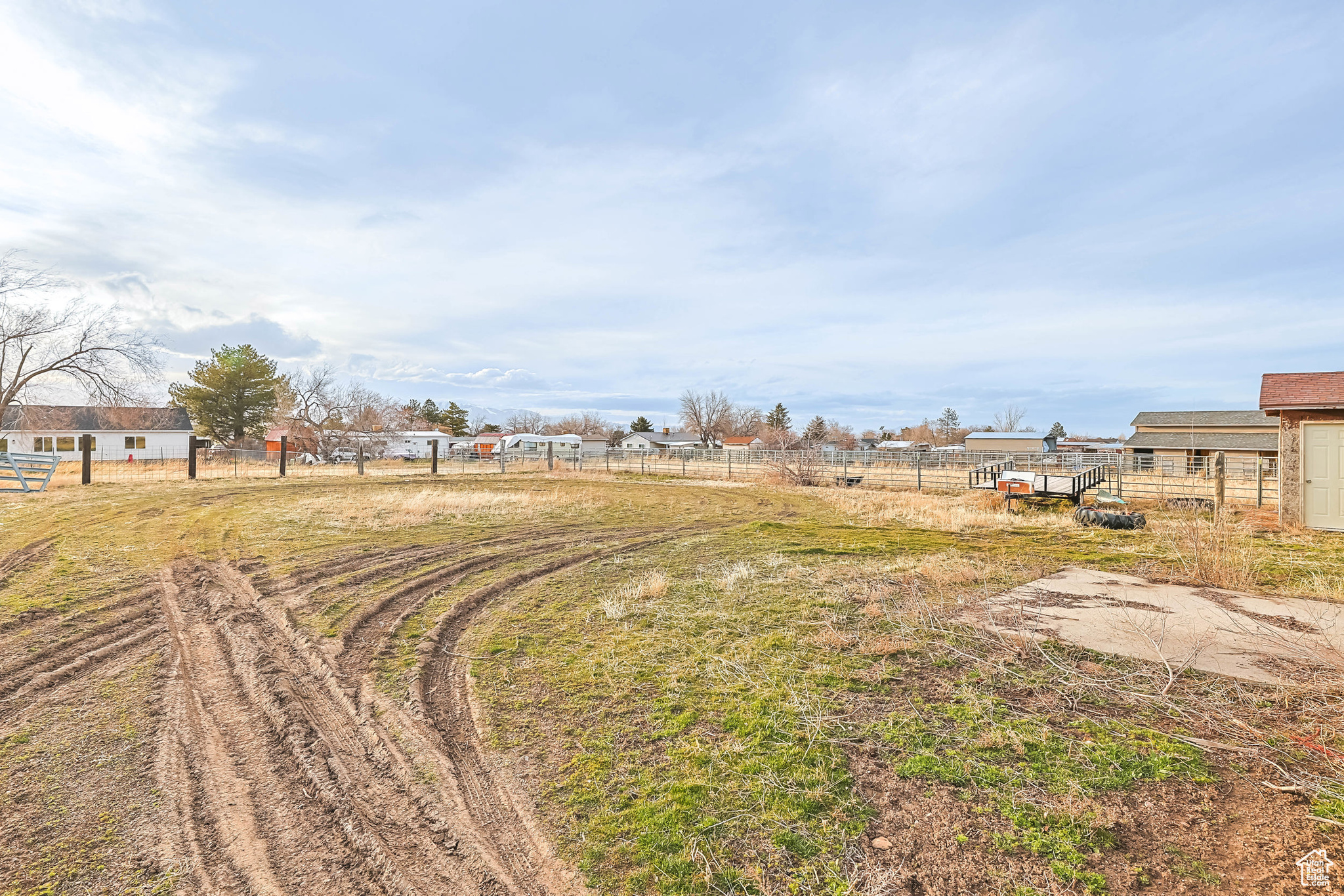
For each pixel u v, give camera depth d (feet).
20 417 103.30
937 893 7.52
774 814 9.17
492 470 108.99
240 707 13.43
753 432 284.00
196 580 24.63
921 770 10.17
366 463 122.42
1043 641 15.90
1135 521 36.70
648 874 8.09
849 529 38.29
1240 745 10.59
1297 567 24.91
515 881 8.16
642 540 34.63
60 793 10.16
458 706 13.35
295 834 9.21
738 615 19.24
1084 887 7.50
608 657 15.87
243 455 118.01
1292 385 37.88
